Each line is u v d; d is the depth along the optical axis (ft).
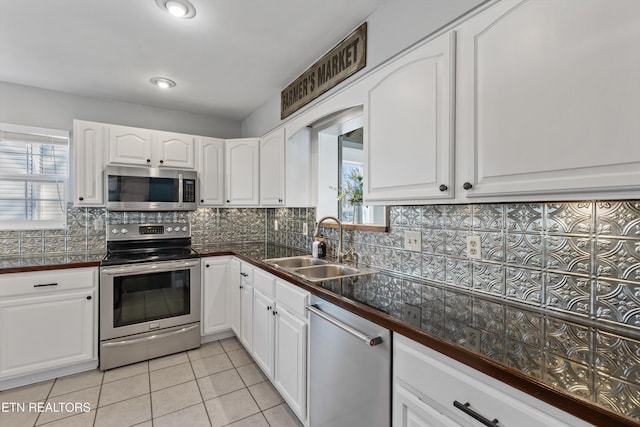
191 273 8.58
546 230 3.71
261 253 8.68
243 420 5.75
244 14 5.33
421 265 5.32
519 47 3.01
